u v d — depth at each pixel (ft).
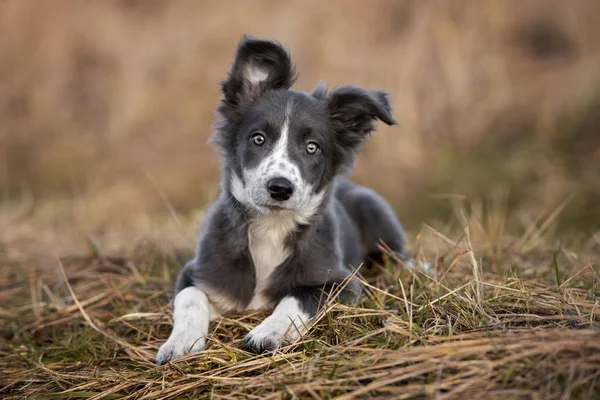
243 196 22.35
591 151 47.01
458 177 46.83
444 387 15.42
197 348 19.19
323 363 17.02
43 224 39.93
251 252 22.16
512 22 61.21
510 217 39.47
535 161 46.57
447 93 54.90
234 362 18.15
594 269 22.33
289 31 59.16
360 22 59.00
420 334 17.85
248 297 22.15
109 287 26.12
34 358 21.13
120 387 18.04
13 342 22.72
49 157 56.95
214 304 21.86
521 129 52.54
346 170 24.23
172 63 62.28
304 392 16.08
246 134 22.52
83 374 19.35
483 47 58.23
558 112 51.39
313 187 22.35
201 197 46.91
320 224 22.68
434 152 51.57
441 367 15.75
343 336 18.80
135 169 53.72
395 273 25.11
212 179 50.67
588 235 34.50
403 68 54.85
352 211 28.09
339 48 57.26
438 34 55.98
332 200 24.44
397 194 45.96
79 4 65.21
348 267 25.03
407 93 53.67
